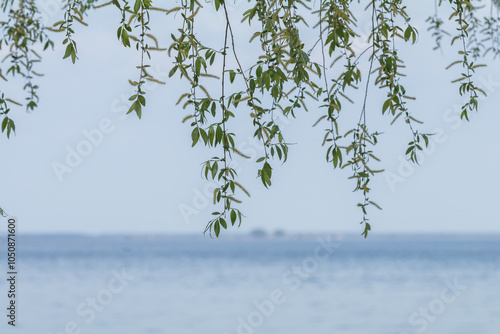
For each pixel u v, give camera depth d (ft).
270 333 88.07
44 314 107.24
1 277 194.49
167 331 90.53
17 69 14.96
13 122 13.37
